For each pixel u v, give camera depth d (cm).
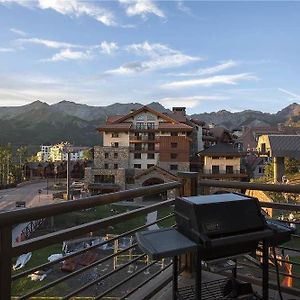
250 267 292
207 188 348
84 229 215
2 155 6109
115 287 274
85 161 6488
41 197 3981
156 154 3956
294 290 298
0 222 160
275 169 3312
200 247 188
